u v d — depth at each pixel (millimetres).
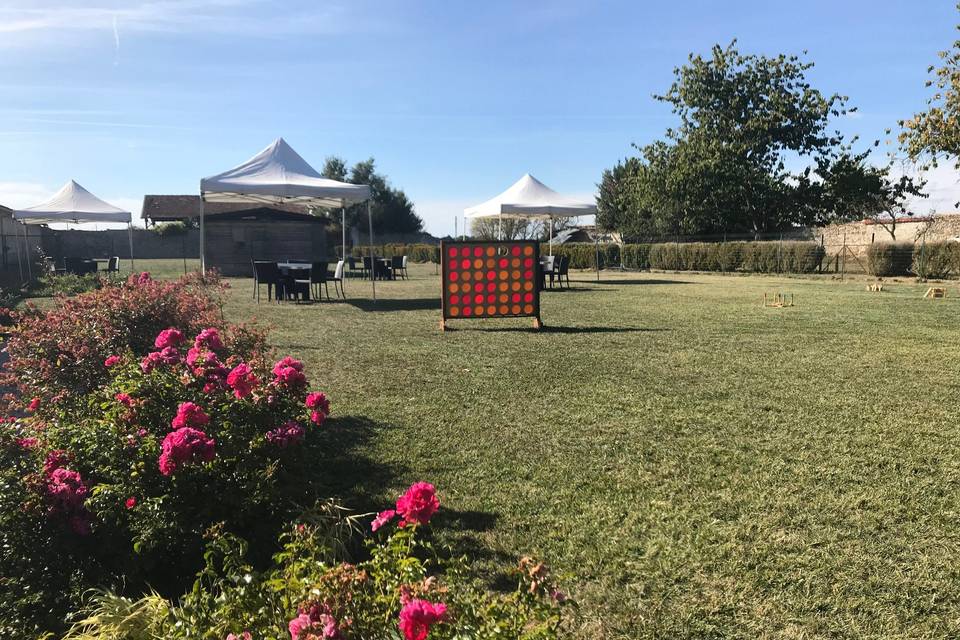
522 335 9484
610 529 3113
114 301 5531
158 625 1849
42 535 2445
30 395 4480
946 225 27062
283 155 15125
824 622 2383
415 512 1963
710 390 5910
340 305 13938
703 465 3980
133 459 2703
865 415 5051
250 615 1665
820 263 26016
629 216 42562
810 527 3133
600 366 7047
